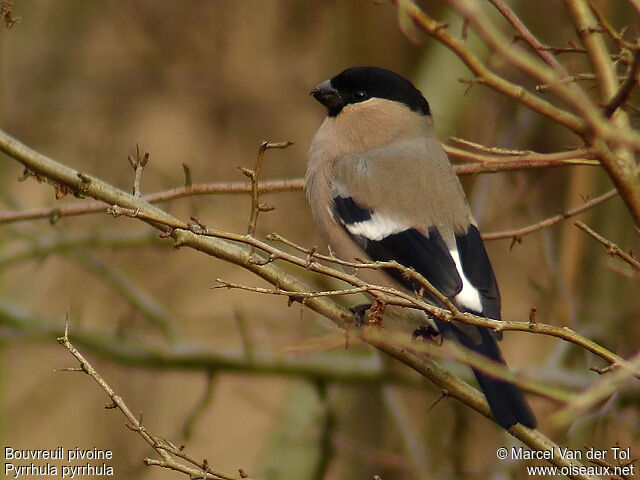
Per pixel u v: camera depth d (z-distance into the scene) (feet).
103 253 46.47
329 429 37.22
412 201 29.58
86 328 38.58
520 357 44.16
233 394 51.44
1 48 47.75
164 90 47.75
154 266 47.03
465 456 36.45
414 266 28.50
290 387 42.32
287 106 47.93
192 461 21.75
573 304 34.91
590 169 36.45
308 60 48.93
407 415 42.01
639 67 16.89
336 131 32.27
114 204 24.79
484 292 27.68
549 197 40.73
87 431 44.93
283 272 24.50
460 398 24.14
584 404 16.96
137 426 21.91
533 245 42.16
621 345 35.70
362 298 38.17
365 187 30.30
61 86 48.01
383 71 32.65
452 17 41.75
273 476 39.04
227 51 48.16
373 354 37.52
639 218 18.84
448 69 42.16
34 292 46.68
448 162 30.94
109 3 48.75
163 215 24.53
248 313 39.91
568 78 18.62
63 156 47.44
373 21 48.16
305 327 37.50
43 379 46.19
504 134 41.24
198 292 49.14
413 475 40.52
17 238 40.60
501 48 15.81
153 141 49.11
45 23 48.88
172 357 37.29
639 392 33.58
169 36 48.37
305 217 46.24
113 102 47.80
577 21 19.06
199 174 47.29
